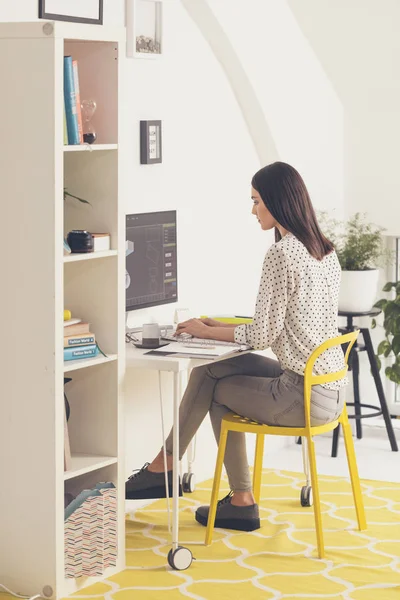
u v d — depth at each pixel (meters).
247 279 5.78
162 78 4.95
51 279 3.61
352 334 4.28
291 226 4.21
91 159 3.95
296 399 4.16
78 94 3.74
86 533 3.83
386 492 5.07
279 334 4.18
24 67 3.58
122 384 3.99
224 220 5.52
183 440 4.46
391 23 5.73
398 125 6.11
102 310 3.97
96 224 3.97
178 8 5.04
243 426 4.25
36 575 3.75
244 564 4.09
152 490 4.46
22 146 3.61
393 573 4.01
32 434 3.71
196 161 5.26
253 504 4.51
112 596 3.76
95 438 4.03
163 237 4.84
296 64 5.87
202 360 4.01
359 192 6.31
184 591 3.81
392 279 6.38
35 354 3.68
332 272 4.28
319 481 5.25
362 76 6.05
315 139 6.06
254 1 5.46
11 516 3.79
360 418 5.98
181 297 5.18
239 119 5.62
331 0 5.68
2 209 3.68
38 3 4.06
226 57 5.39
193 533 4.47
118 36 3.84
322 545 4.16
